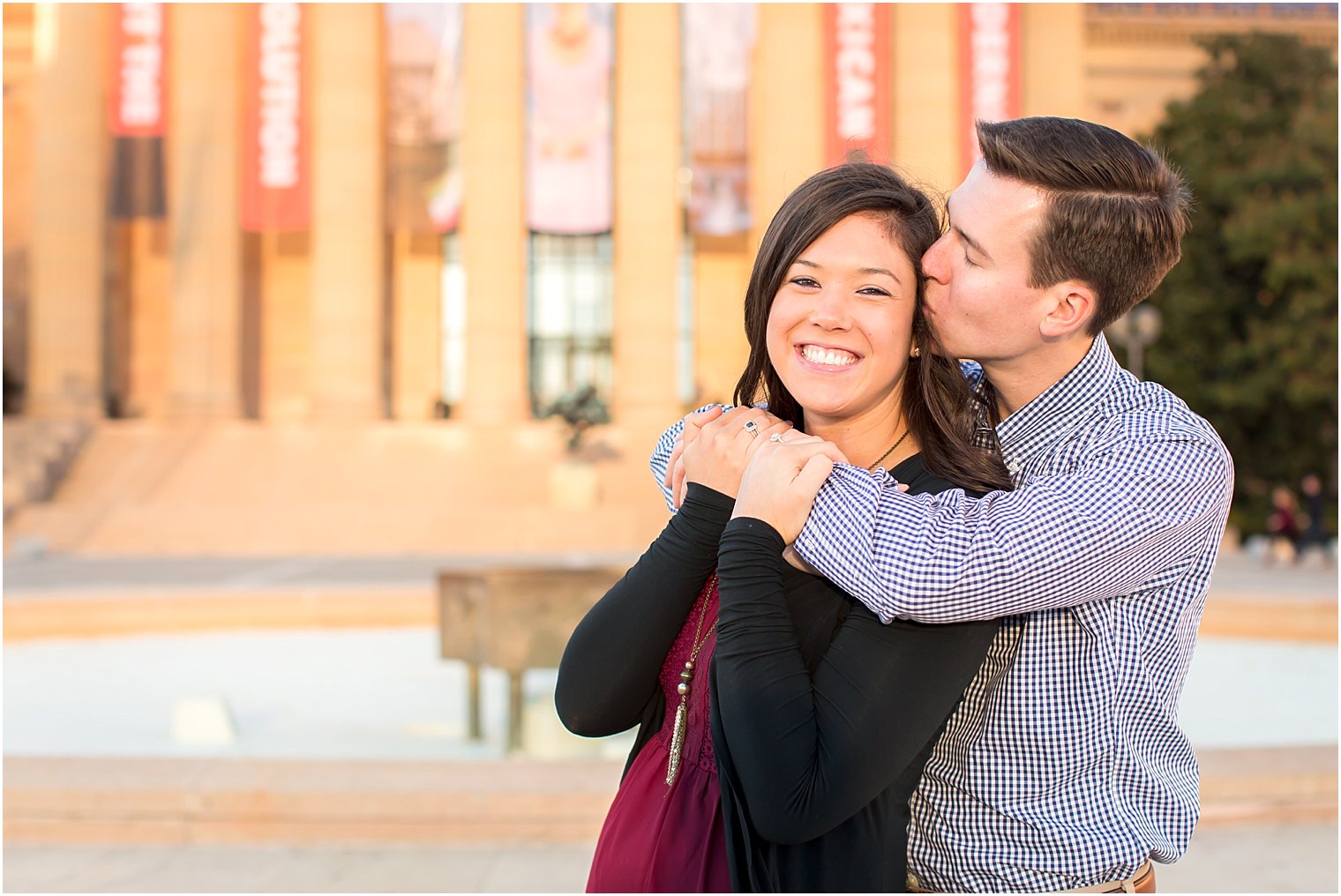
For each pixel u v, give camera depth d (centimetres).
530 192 3559
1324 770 570
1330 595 1318
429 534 2831
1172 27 4166
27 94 4094
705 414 196
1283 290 2855
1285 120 2925
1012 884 174
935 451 185
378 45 3678
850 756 158
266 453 3366
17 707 870
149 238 4056
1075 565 161
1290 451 2942
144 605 1238
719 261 4062
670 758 182
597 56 3562
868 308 178
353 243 3631
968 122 3403
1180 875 494
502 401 3581
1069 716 175
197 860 512
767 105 3534
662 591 180
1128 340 2430
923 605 158
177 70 3741
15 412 3894
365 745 748
